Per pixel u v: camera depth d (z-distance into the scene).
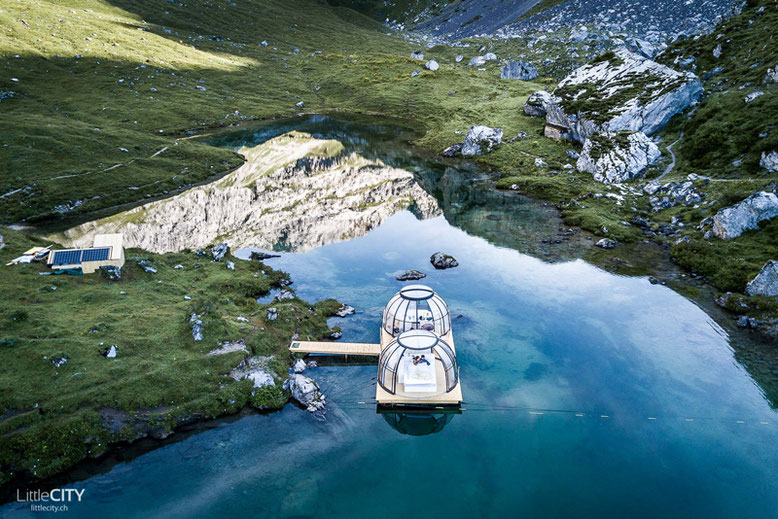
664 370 32.88
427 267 49.06
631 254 49.62
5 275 36.94
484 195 71.19
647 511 23.00
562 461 26.03
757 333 36.03
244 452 26.11
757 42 79.62
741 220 46.78
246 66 155.62
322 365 33.66
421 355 29.53
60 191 68.56
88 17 152.38
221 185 78.50
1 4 139.12
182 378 29.19
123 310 34.84
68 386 27.11
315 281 46.09
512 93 124.19
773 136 56.12
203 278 43.06
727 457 26.00
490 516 22.73
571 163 80.06
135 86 121.75
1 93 103.00
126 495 23.34
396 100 129.00
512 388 31.55
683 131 72.06
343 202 70.38
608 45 154.12
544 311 40.22
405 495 23.81
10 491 23.27
